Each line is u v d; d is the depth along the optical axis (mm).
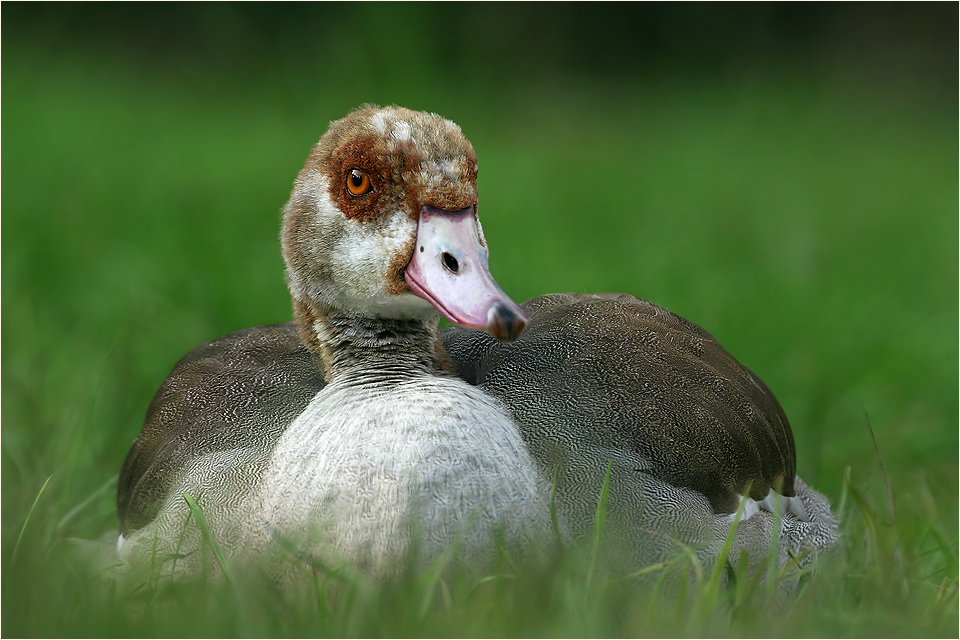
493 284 6367
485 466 6066
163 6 36406
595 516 6469
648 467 6723
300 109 28859
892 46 36531
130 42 36281
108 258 14656
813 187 22594
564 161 23672
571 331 7543
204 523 6250
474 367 7605
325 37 35062
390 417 6156
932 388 11789
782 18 37250
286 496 6160
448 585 5992
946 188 23359
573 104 32312
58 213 16531
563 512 6469
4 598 6273
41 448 9406
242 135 25359
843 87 34719
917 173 24969
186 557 6523
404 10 30891
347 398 6434
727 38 37250
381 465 6020
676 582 6457
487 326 6195
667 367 7281
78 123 25125
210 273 13938
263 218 17516
